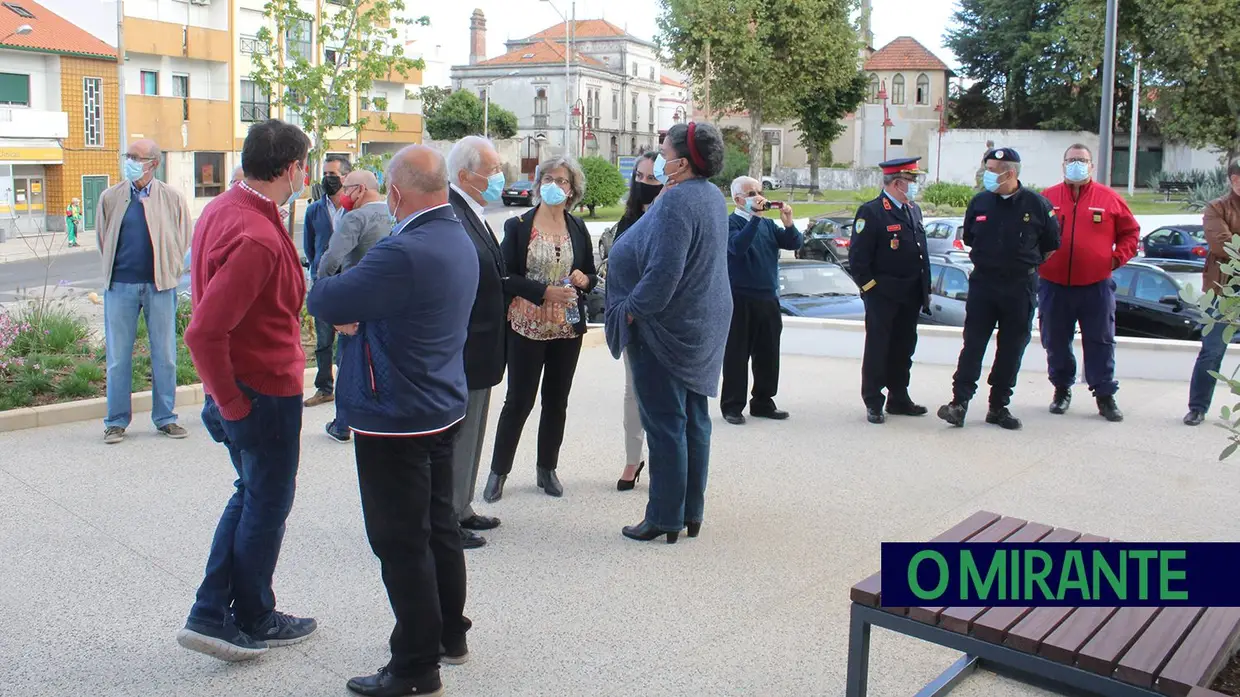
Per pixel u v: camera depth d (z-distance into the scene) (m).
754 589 4.70
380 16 19.45
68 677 3.79
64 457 6.63
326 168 7.89
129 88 41.50
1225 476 6.50
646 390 5.15
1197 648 2.95
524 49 81.88
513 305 5.71
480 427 5.21
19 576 4.73
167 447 6.91
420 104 57.38
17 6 39.19
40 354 8.99
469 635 4.20
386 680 3.62
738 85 53.03
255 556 3.89
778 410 8.18
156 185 6.98
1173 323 12.69
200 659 3.95
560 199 5.69
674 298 4.98
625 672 3.90
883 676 3.91
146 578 4.73
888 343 7.81
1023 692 3.82
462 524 5.38
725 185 54.34
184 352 9.08
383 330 3.47
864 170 64.75
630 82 87.25
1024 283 7.44
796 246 7.73
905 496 6.10
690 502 5.36
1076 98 59.50
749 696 3.72
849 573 4.90
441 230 3.54
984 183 7.40
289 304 3.79
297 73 19.31
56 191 38.88
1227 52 44.47
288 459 3.87
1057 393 8.12
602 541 5.30
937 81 66.44
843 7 53.72
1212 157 58.94
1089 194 7.71
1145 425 7.78
